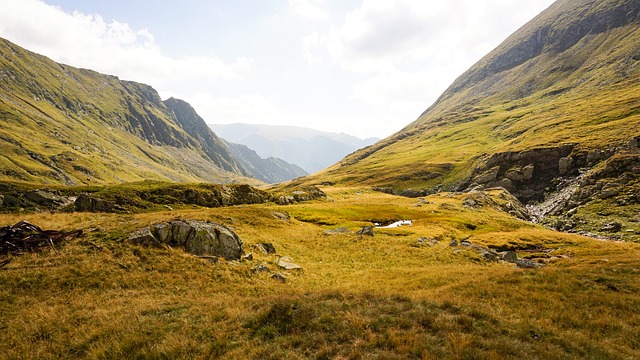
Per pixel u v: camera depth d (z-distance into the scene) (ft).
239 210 209.77
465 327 48.06
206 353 42.52
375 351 40.24
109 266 82.94
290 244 154.30
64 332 52.90
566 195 400.67
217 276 88.43
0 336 51.57
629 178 343.87
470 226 270.87
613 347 45.70
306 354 41.24
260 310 54.90
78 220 119.65
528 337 45.88
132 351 44.29
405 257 143.33
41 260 82.38
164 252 94.32
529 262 124.36
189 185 353.72
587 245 196.03
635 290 71.26
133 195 295.69
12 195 257.55
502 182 517.14
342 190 609.01
